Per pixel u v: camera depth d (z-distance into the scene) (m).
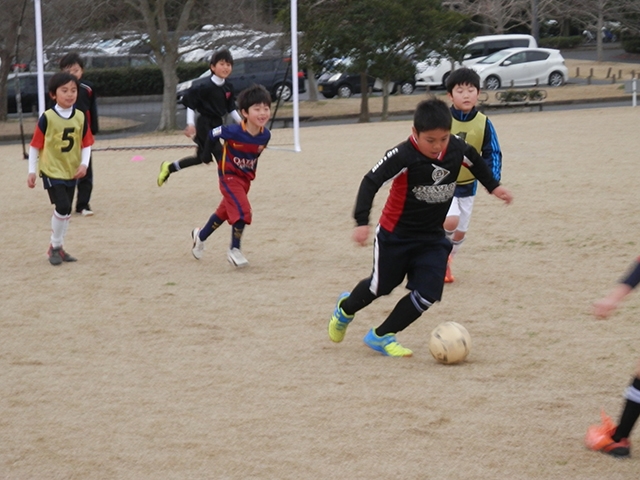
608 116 56.88
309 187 30.58
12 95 74.75
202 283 17.75
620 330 14.20
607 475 9.16
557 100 76.81
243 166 18.52
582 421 10.54
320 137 49.62
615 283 17.22
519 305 15.81
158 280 18.06
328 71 70.69
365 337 13.39
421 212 12.38
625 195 27.17
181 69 87.25
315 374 12.33
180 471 9.29
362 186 12.12
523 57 91.81
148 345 13.77
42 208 27.39
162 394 11.60
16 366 12.83
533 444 9.91
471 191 17.11
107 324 14.95
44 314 15.62
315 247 21.02
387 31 65.44
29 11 66.88
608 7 120.62
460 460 9.49
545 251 20.23
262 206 26.92
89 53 84.00
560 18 131.75
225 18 69.06
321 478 9.08
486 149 16.70
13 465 9.50
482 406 11.03
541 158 36.84
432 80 93.50
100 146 46.97
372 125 58.03
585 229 22.45
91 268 19.20
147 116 71.19
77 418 10.81
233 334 14.32
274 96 77.31
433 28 66.88
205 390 11.74
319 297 16.53
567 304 15.83
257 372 12.44
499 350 13.30
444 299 16.30
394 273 12.78
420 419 10.62
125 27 69.44
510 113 66.00
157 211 26.36
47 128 18.86
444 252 12.76
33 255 20.59
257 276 18.28
